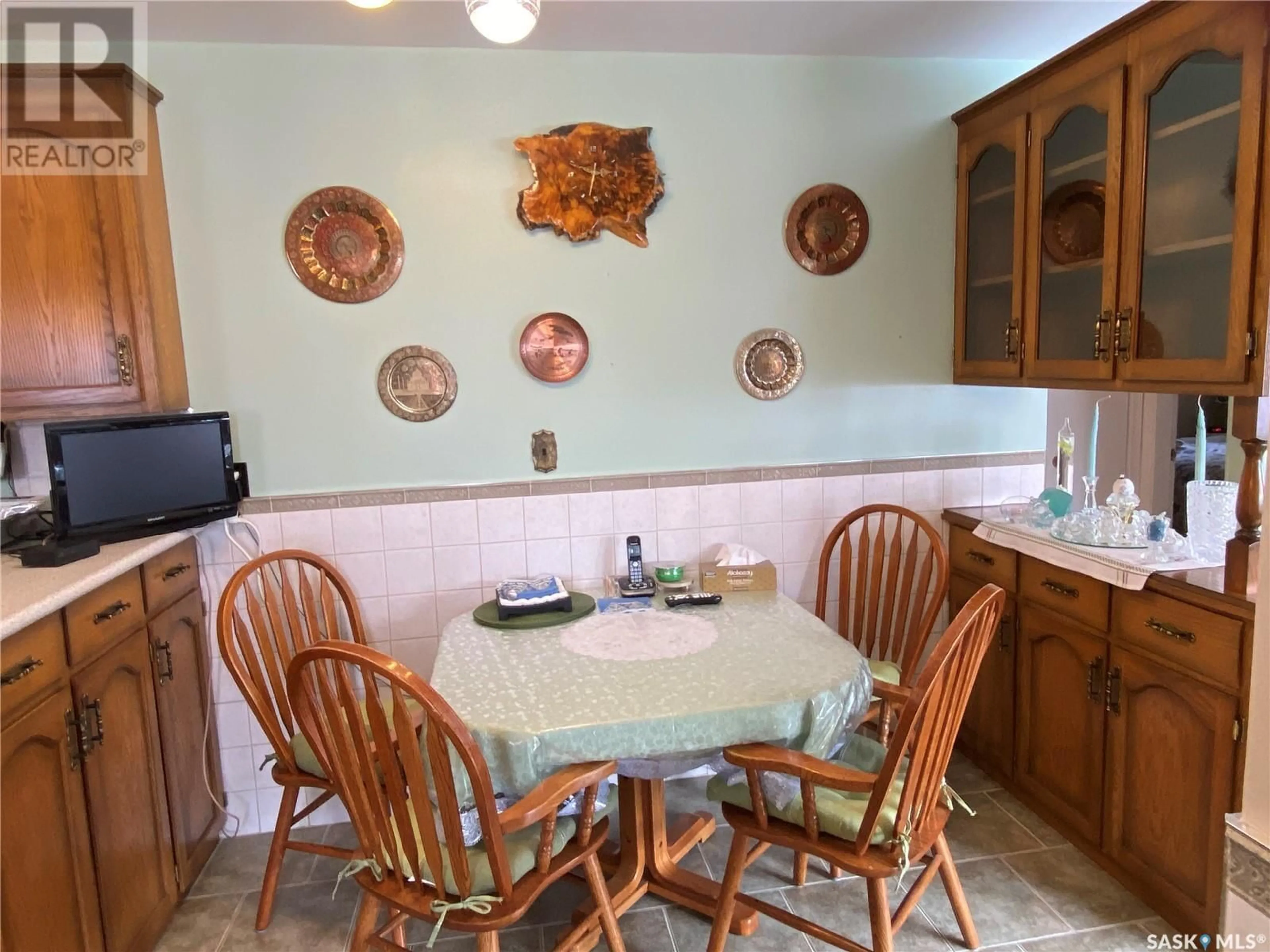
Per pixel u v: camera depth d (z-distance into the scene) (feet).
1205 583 5.73
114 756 5.73
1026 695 7.66
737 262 8.19
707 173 8.04
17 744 4.58
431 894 4.69
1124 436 9.43
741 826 5.37
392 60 7.42
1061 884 6.70
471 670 5.77
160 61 7.14
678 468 8.36
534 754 4.86
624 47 7.66
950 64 8.29
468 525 7.98
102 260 6.53
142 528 6.57
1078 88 6.64
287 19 6.70
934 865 5.79
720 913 5.62
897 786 5.53
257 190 7.36
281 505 7.68
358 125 7.43
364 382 7.72
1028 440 9.07
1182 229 5.78
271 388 7.59
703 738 5.05
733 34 7.41
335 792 5.90
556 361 7.93
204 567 7.62
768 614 6.85
